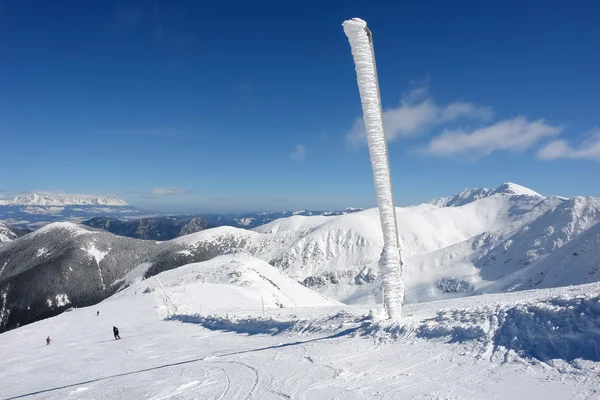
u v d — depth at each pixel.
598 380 6.58
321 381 9.07
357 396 7.76
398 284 13.80
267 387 9.23
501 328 9.71
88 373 15.31
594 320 8.05
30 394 12.94
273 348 14.08
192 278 81.44
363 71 12.76
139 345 21.12
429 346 10.45
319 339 14.24
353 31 12.52
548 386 6.81
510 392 6.90
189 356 15.41
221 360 13.17
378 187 13.44
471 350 9.34
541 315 9.24
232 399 8.73
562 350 7.87
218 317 26.11
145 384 11.27
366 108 12.96
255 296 56.25
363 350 11.38
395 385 8.10
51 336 33.28
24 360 22.09
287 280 91.88
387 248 13.77
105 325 35.69
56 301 177.12
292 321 18.34
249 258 100.69
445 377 8.12
